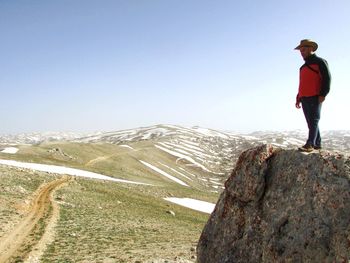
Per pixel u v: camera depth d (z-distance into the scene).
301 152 10.77
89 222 44.09
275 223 10.33
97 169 100.25
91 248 33.31
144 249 34.62
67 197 56.06
